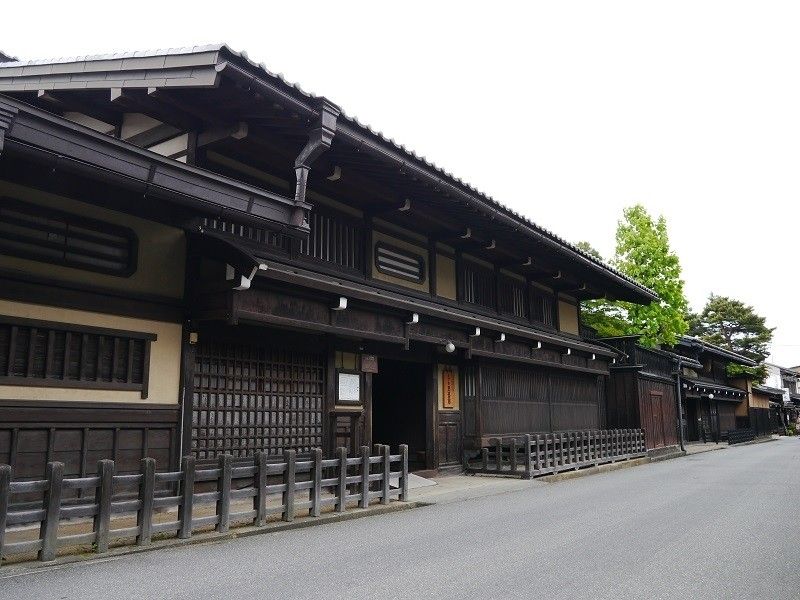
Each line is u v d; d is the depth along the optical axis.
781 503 11.75
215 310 9.11
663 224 31.39
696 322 68.00
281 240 11.25
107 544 6.80
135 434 8.78
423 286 15.01
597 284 21.80
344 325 11.02
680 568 6.64
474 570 6.47
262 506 8.51
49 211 8.08
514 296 19.11
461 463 16.30
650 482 15.74
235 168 10.59
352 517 9.73
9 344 7.64
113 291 8.59
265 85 8.01
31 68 9.59
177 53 7.86
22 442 7.64
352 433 12.62
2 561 6.29
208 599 5.35
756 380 55.09
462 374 16.61
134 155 7.37
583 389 22.17
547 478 15.77
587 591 5.73
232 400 10.25
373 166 11.00
